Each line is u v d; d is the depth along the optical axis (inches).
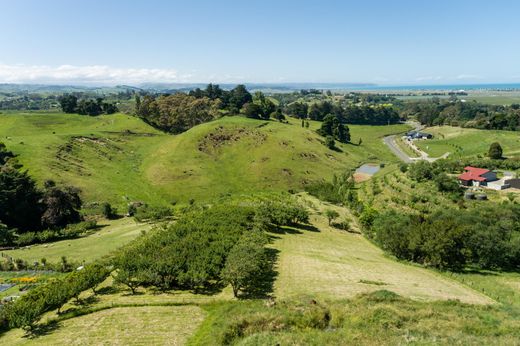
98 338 1284.4
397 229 2667.3
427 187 3988.7
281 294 1660.9
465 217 2832.2
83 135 5442.9
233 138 5856.3
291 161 5349.4
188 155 5255.9
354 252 2600.9
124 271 1691.7
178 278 1676.9
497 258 2402.8
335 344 1056.2
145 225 3120.1
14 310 1369.3
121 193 4124.0
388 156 6879.9
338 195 4133.9
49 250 2581.2
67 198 3358.8
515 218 2930.6
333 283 1814.7
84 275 1688.0
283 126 6884.8
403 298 1519.4
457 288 1941.4
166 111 7160.4
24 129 5925.2
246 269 1663.4
